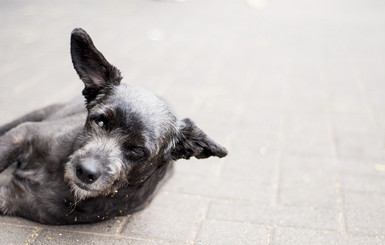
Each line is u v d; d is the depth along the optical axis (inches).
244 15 98.9
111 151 27.5
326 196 35.1
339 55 71.2
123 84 29.6
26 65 55.0
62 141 29.8
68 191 29.1
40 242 28.5
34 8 83.7
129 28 77.9
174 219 31.9
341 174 37.9
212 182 36.1
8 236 28.6
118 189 29.2
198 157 30.1
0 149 29.9
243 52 70.1
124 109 27.8
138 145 27.9
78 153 27.6
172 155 30.2
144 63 60.6
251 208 33.5
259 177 37.0
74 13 83.5
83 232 29.8
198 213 32.7
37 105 44.9
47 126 31.2
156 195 33.9
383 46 77.6
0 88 47.8
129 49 66.0
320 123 46.0
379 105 50.9
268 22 93.5
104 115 27.9
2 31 67.3
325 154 40.6
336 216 33.1
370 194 35.5
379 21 98.7
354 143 42.5
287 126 45.1
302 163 39.1
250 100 50.7
